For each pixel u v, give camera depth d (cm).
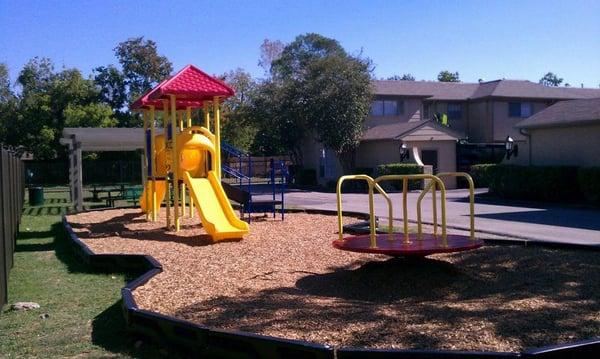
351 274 788
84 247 1006
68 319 637
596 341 423
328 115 3175
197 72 1320
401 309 597
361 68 3244
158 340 533
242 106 4231
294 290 715
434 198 869
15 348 538
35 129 4572
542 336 493
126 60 4984
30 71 4775
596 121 2055
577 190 2059
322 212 1634
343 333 515
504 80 3934
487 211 1802
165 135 1389
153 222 1499
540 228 1352
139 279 746
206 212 1182
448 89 3853
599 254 902
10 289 795
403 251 722
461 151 3186
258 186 3538
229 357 477
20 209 1755
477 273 784
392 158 3103
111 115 4769
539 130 2361
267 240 1126
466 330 511
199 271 837
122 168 4388
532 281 727
